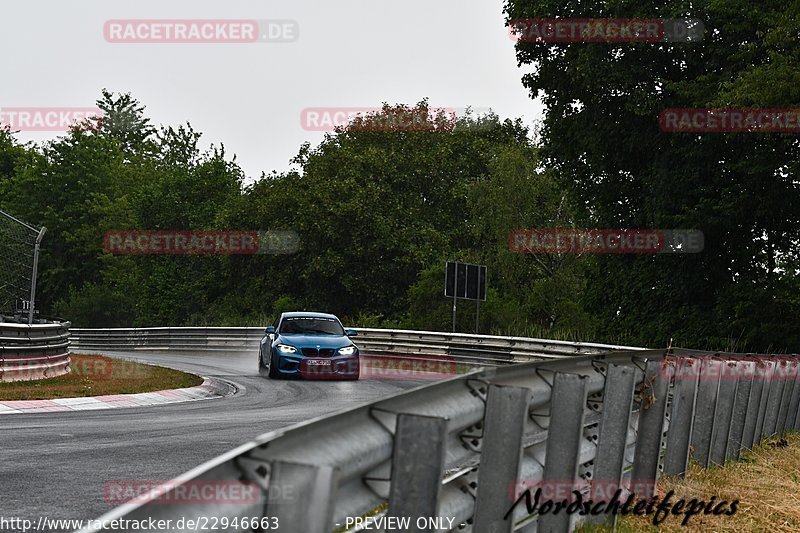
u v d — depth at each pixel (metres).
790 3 45.03
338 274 98.88
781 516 13.20
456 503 7.68
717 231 53.84
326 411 26.41
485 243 98.44
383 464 6.16
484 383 7.97
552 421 9.47
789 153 48.41
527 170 92.69
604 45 54.25
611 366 10.88
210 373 43.72
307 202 99.31
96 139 164.12
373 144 109.19
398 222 99.38
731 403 17.16
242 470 4.43
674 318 56.78
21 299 39.44
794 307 53.03
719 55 51.97
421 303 79.00
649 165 56.97
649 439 12.67
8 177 176.62
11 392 27.39
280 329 41.59
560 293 82.69
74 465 15.08
